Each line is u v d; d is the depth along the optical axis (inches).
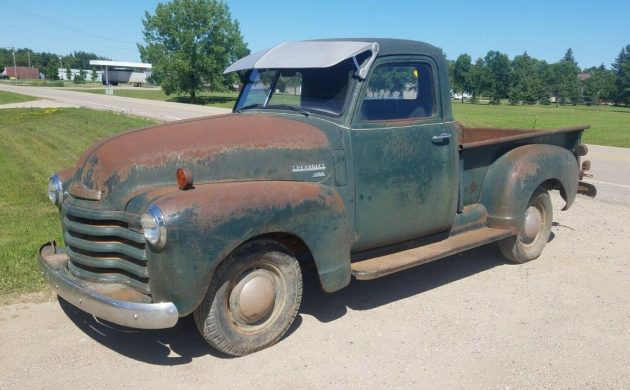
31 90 2596.0
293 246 167.8
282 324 161.6
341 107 177.6
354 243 180.5
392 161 183.9
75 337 167.0
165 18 2196.1
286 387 142.7
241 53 2285.9
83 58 6796.3
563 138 252.5
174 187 149.9
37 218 283.6
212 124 168.4
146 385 142.6
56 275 155.8
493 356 159.5
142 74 4200.3
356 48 176.1
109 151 157.1
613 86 3287.4
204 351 160.1
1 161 474.9
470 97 3715.6
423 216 195.6
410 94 190.1
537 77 3444.9
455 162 202.8
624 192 391.9
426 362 155.8
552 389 143.8
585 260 243.6
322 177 171.5
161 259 137.6
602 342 168.9
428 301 197.0
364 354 159.5
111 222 148.7
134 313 137.1
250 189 149.2
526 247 236.8
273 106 194.5
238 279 152.0
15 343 162.6
